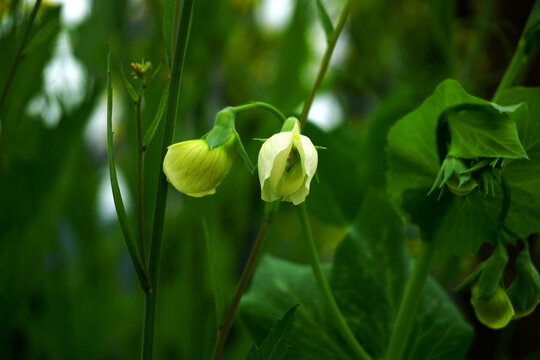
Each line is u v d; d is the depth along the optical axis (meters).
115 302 0.64
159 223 0.37
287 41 0.65
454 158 0.39
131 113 0.56
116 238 0.71
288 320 0.37
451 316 0.46
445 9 0.55
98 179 0.65
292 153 0.37
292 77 0.65
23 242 0.50
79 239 0.62
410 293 0.43
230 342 0.75
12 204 0.49
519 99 0.40
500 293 0.39
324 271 0.48
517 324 0.54
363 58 0.92
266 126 0.61
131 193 0.57
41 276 0.55
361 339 0.45
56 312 0.57
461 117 0.39
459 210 0.42
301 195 0.37
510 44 0.54
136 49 0.67
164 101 0.37
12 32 0.47
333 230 0.91
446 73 0.67
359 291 0.46
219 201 0.62
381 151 0.51
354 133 0.59
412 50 0.81
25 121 0.51
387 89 0.93
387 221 0.47
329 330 0.45
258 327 0.46
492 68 0.56
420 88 0.64
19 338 0.56
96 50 0.60
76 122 0.50
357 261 0.46
